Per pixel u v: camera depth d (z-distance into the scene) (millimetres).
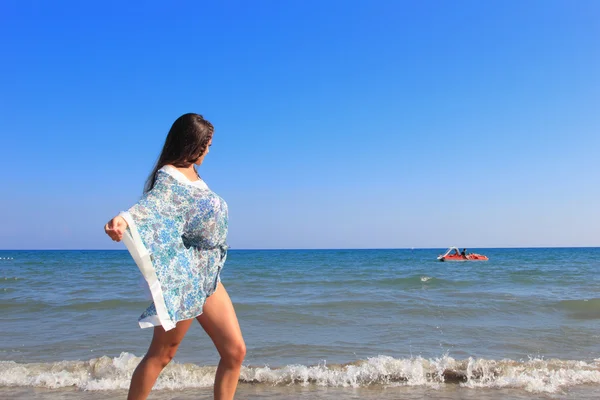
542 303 10492
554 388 4160
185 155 2523
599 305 10062
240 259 54000
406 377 4477
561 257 57812
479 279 19594
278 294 13477
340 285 16781
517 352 5879
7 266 35562
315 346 6250
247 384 4367
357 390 4164
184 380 4363
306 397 3959
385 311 9539
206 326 2547
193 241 2449
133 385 2486
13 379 4398
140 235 2211
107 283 18031
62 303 11133
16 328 7750
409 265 35781
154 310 2215
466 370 4555
